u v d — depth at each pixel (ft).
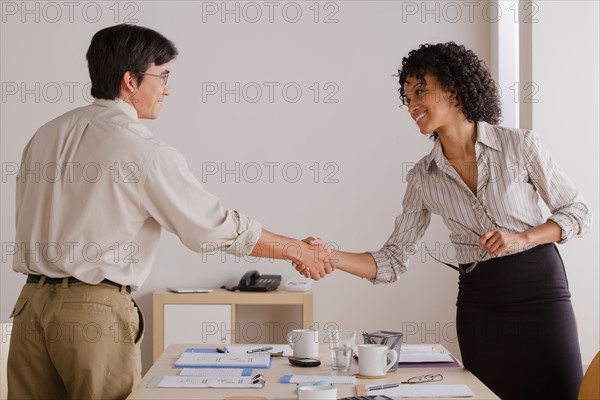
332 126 16.93
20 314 8.15
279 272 16.87
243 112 16.90
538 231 8.70
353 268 9.87
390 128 16.93
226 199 16.88
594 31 14.33
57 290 8.02
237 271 16.83
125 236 8.20
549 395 8.70
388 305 16.88
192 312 15.76
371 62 16.96
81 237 8.07
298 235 16.89
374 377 8.14
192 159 16.87
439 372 8.37
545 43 14.38
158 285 16.74
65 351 7.97
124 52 8.61
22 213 8.38
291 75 16.94
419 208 9.86
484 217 9.06
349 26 16.94
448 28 16.98
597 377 7.86
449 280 16.87
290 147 16.92
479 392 7.48
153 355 15.84
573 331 8.79
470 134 9.12
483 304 8.88
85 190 8.11
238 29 16.92
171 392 7.60
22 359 8.19
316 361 8.82
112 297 8.07
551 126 14.38
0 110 16.71
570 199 9.00
